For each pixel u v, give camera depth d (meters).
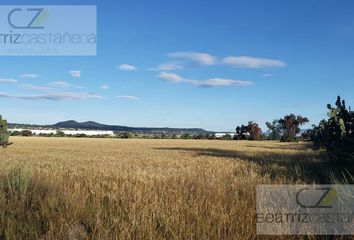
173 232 6.29
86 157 31.19
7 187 9.00
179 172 15.23
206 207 7.34
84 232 6.61
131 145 67.69
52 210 7.31
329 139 17.12
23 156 32.78
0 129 45.53
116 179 12.24
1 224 6.86
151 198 8.22
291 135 107.69
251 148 56.09
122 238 6.15
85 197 8.50
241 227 6.46
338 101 17.17
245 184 9.47
